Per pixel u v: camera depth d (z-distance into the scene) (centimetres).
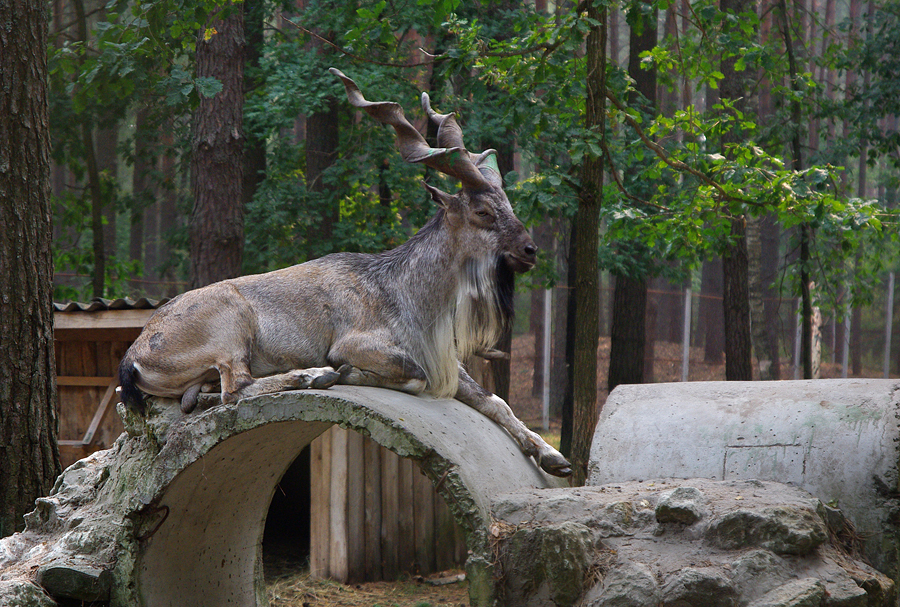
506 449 525
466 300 515
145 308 989
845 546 443
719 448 522
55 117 1691
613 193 991
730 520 410
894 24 1548
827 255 1466
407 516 928
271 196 1441
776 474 493
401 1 1245
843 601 386
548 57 801
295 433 596
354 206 1628
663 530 427
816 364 2519
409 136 516
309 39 1466
